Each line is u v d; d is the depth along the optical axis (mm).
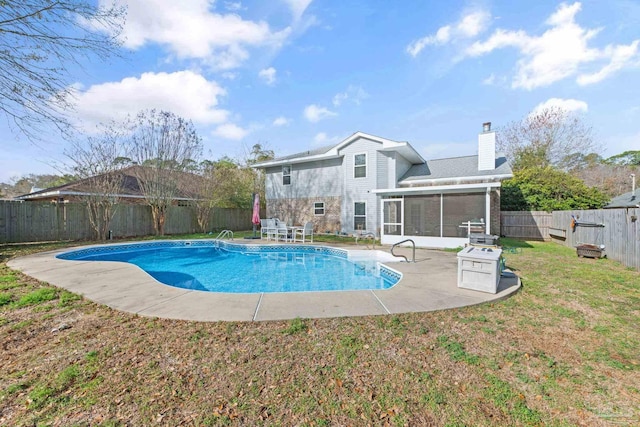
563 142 23953
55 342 3389
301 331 3682
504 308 4641
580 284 6109
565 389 2596
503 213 16922
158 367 2861
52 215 13961
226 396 2443
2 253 10258
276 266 10102
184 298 5000
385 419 2211
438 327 3848
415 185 16500
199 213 19578
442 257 9500
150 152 17312
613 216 9016
